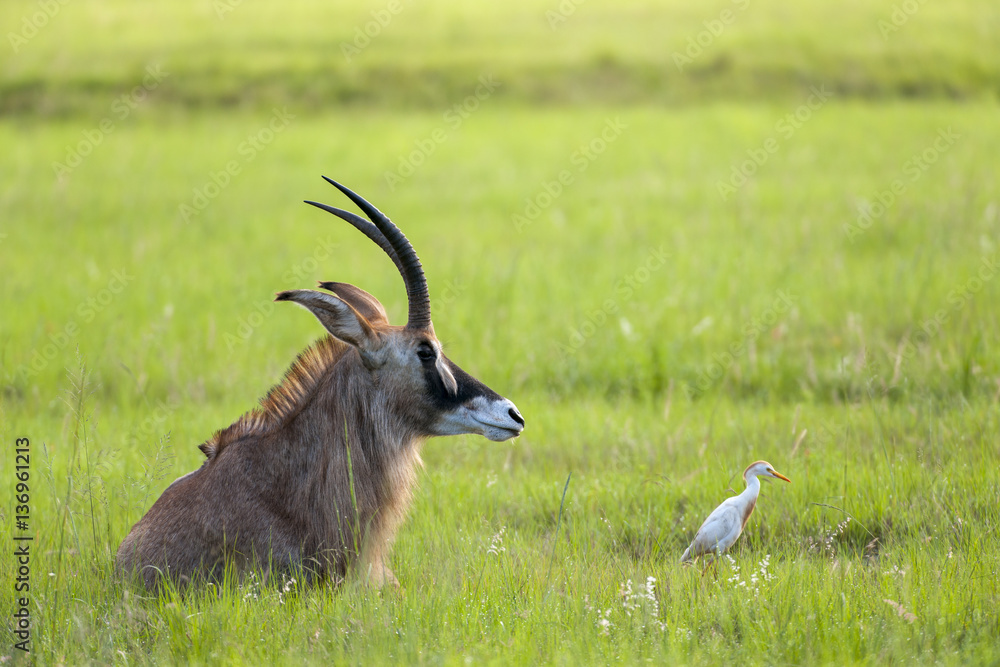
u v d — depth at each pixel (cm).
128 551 2036
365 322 2045
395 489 2159
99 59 11062
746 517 2241
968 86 9462
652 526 2505
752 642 1775
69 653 1822
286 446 2056
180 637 1816
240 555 1986
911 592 1956
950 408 3117
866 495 2523
